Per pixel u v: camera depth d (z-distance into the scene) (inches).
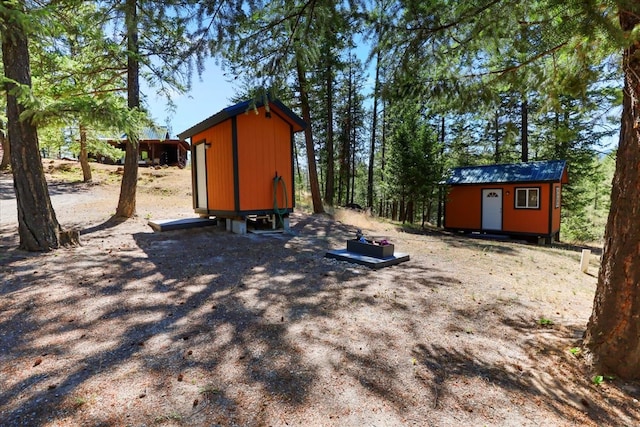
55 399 81.4
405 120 559.2
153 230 302.2
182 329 120.3
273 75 129.5
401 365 102.5
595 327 105.5
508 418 81.6
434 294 164.6
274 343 112.4
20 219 210.1
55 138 584.4
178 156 1024.2
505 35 118.4
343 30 123.3
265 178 306.8
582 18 86.1
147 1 110.7
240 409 80.7
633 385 96.7
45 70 300.5
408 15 115.3
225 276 182.7
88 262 193.8
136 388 86.7
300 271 197.3
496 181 519.5
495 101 142.8
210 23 114.0
